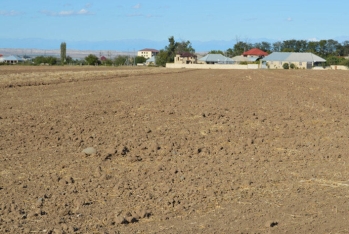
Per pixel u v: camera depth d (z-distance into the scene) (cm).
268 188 1016
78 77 4125
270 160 1254
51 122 1703
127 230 786
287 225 811
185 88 3100
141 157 1261
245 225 810
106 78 4119
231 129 1642
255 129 1658
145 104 2208
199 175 1098
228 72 5841
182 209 881
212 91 2881
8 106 2092
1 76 4028
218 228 796
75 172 1112
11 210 865
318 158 1280
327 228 798
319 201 937
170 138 1484
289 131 1630
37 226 797
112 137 1481
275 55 11444
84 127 1620
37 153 1276
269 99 2464
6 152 1275
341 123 1812
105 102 2259
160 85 3356
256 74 5184
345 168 1180
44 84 3341
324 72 5850
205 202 923
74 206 891
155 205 903
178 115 1908
